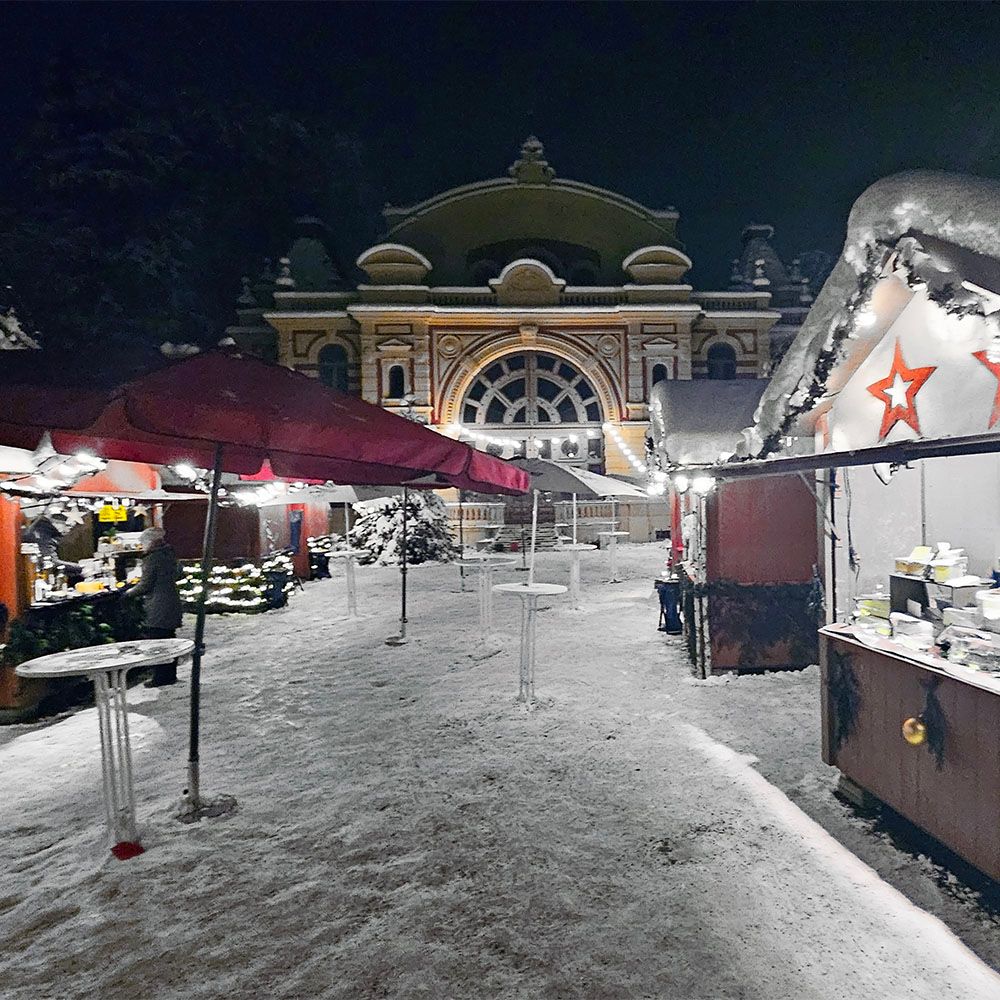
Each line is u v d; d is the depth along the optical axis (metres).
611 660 8.56
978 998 2.78
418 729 6.13
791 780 4.85
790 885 3.57
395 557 20.84
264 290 29.94
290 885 3.69
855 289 4.42
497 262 29.67
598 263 29.64
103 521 10.98
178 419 3.35
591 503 26.64
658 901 3.46
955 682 3.43
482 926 3.30
